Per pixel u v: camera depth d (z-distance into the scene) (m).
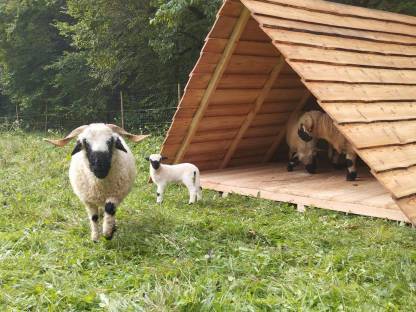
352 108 4.21
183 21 10.35
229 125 6.21
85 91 14.12
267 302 2.59
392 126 4.39
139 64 12.07
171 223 4.21
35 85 15.34
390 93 4.80
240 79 5.73
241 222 4.20
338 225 4.25
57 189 5.78
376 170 3.77
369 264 3.17
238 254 3.47
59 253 3.50
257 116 6.39
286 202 5.14
